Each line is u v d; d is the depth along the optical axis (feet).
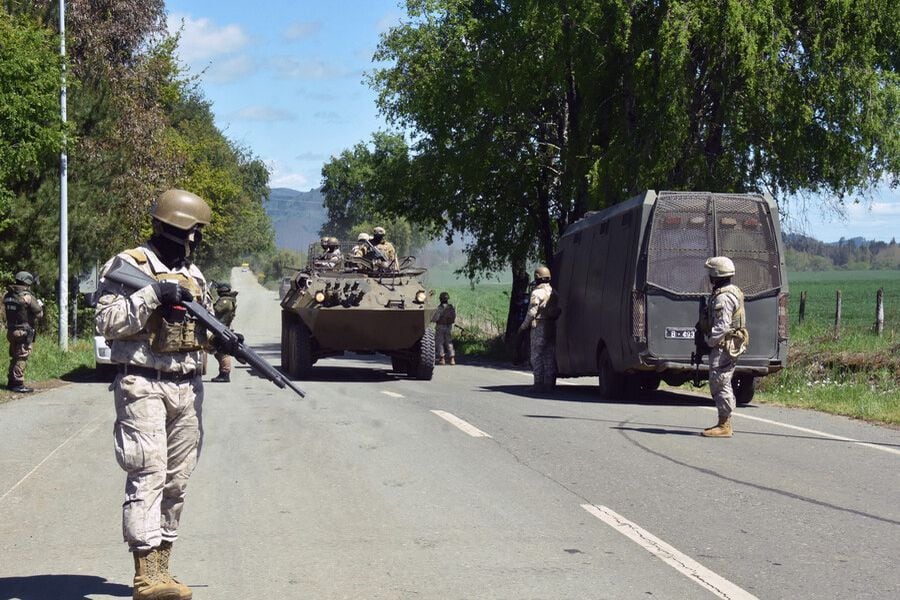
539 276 58.59
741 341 37.47
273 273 520.01
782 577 19.62
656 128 81.05
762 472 30.37
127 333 16.96
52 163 102.42
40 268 102.22
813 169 83.87
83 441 37.47
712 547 21.84
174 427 17.85
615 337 51.80
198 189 193.26
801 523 24.02
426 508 25.54
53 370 74.69
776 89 78.13
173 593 17.38
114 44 121.70
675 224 49.70
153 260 17.69
